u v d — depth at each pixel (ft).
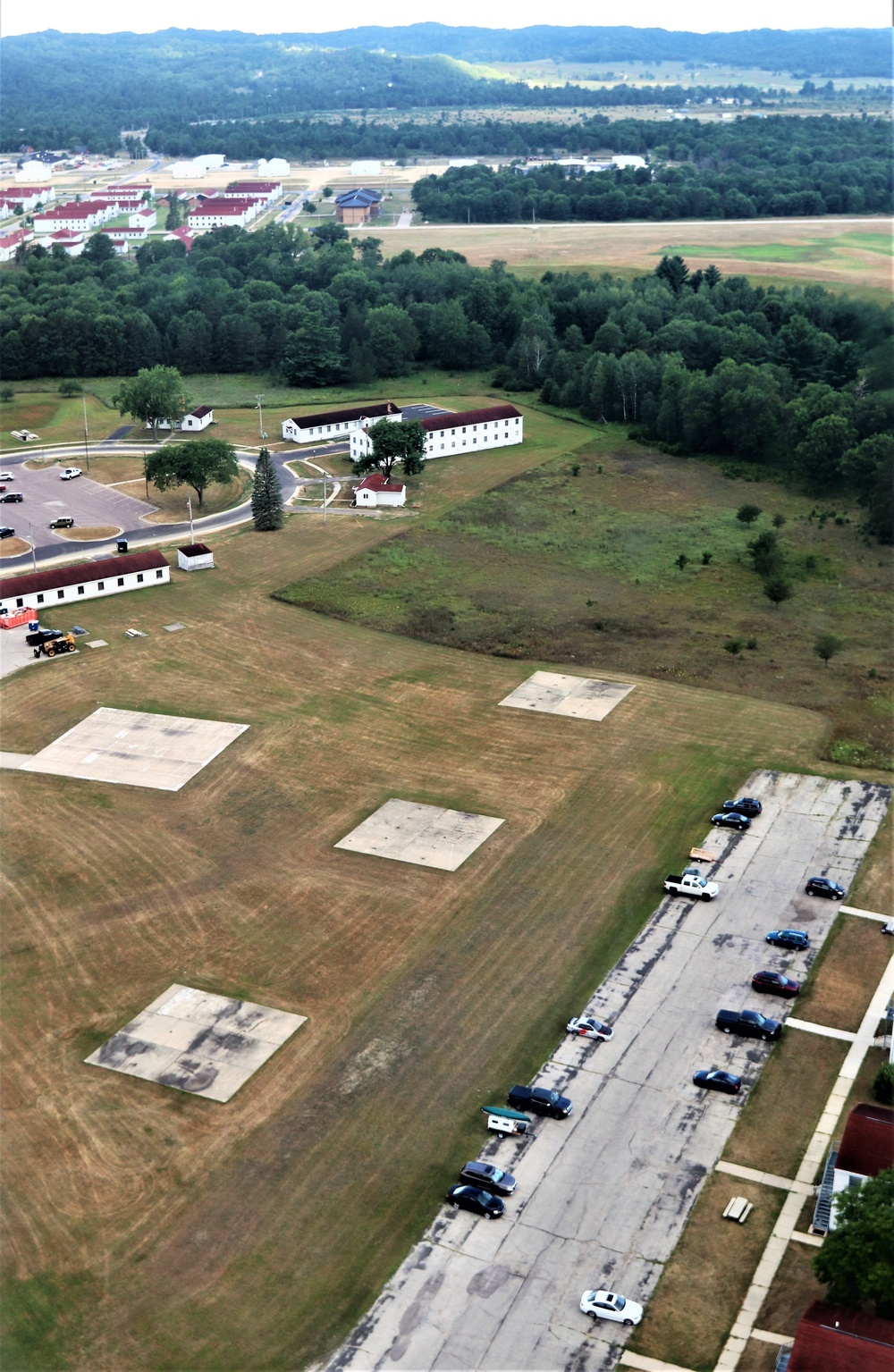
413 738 460.14
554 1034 315.17
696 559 652.48
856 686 504.02
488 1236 258.57
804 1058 306.14
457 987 330.95
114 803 420.36
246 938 351.46
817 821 404.57
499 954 343.67
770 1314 240.73
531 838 396.78
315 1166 276.21
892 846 390.83
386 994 328.70
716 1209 264.52
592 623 566.36
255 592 599.57
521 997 327.67
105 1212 265.54
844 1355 218.18
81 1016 323.16
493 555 653.30
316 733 464.65
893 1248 227.40
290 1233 259.60
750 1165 275.80
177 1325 240.53
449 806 414.62
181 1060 307.17
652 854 387.75
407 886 372.99
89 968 341.00
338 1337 237.25
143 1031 317.22
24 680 508.53
